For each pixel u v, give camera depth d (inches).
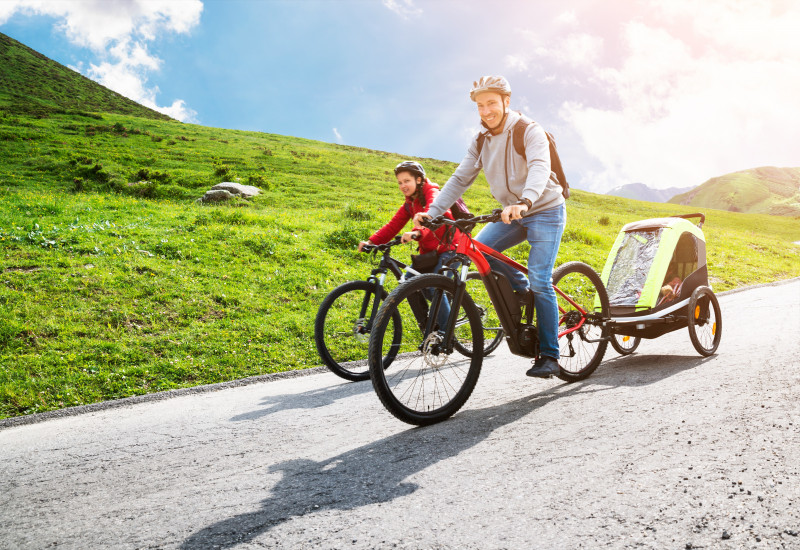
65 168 1305.4
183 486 106.7
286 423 147.6
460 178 155.2
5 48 3988.7
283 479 105.8
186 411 173.9
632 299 197.9
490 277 146.8
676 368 177.5
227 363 252.8
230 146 2060.8
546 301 145.1
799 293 375.6
